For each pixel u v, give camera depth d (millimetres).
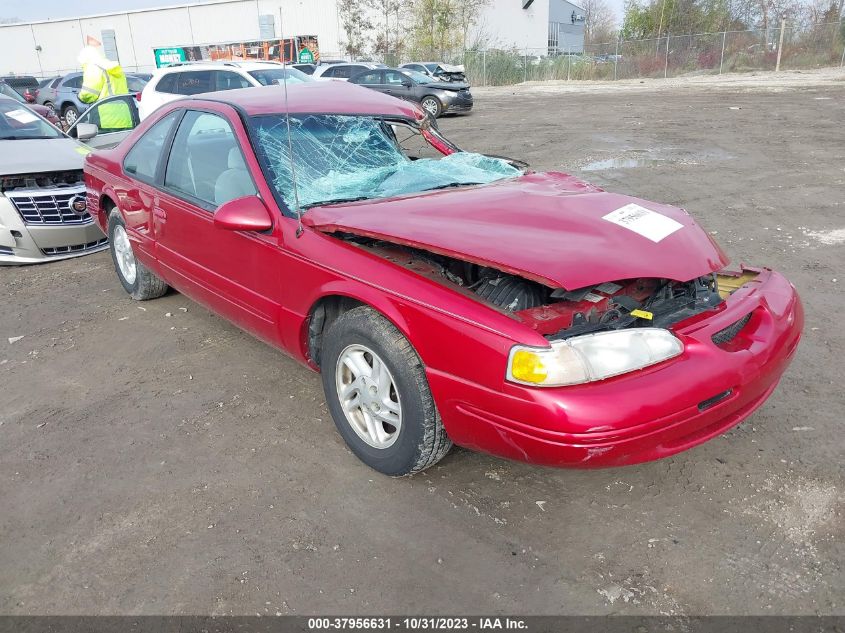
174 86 11914
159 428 3391
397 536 2592
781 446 3100
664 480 2893
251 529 2643
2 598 2342
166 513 2748
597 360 2283
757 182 8711
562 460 2299
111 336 4547
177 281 4262
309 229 3064
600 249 2514
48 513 2773
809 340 4180
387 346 2688
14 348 4418
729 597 2270
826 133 12477
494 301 2670
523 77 34344
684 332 2520
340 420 3066
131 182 4504
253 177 3371
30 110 7422
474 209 2920
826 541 2508
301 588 2348
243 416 3486
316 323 3191
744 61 30906
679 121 14953
